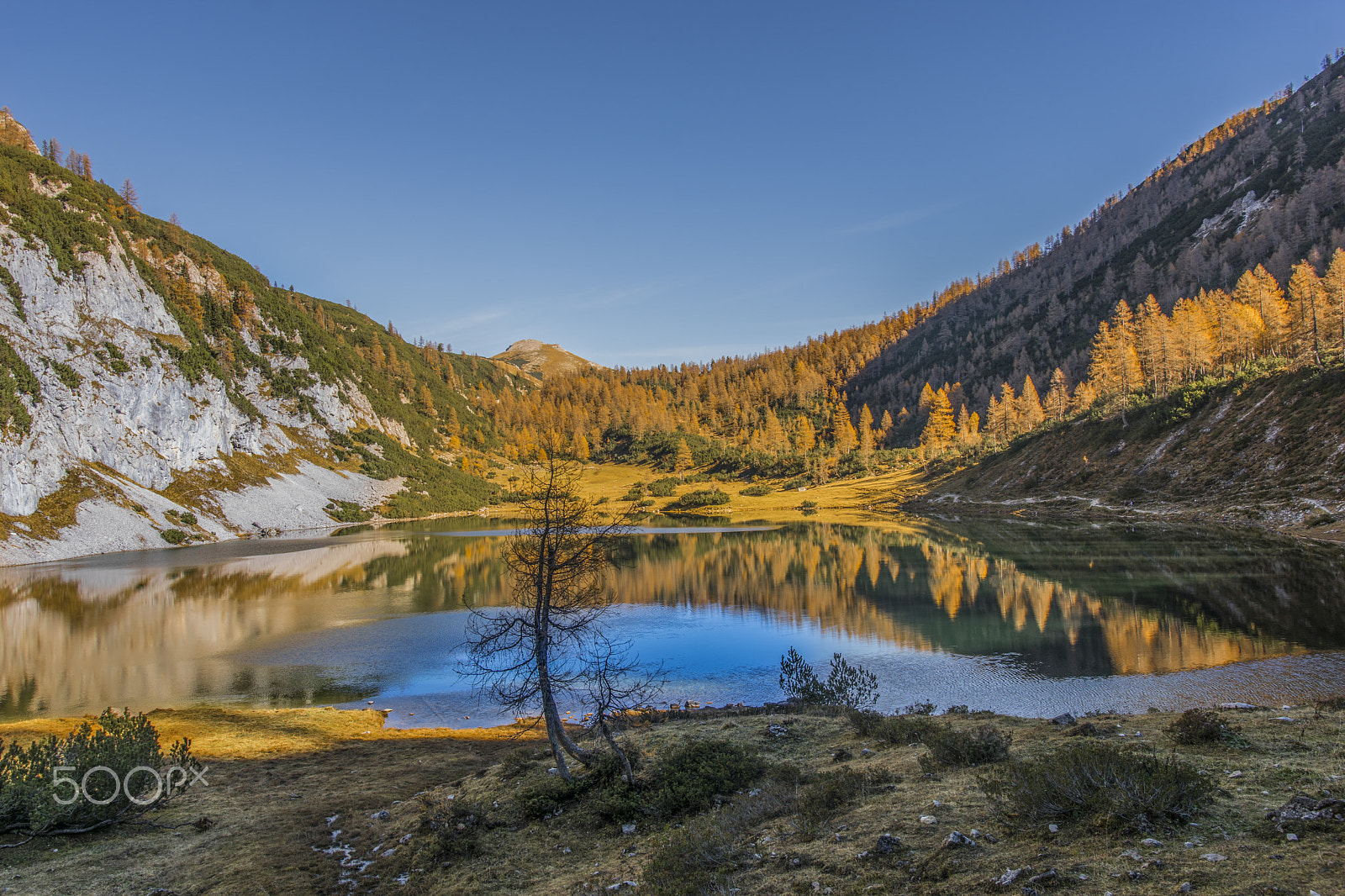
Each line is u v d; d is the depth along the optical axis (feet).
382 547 351.87
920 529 341.00
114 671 132.46
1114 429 378.53
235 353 607.78
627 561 264.52
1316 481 235.81
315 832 53.57
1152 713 60.13
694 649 136.67
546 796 51.88
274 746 86.63
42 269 419.13
